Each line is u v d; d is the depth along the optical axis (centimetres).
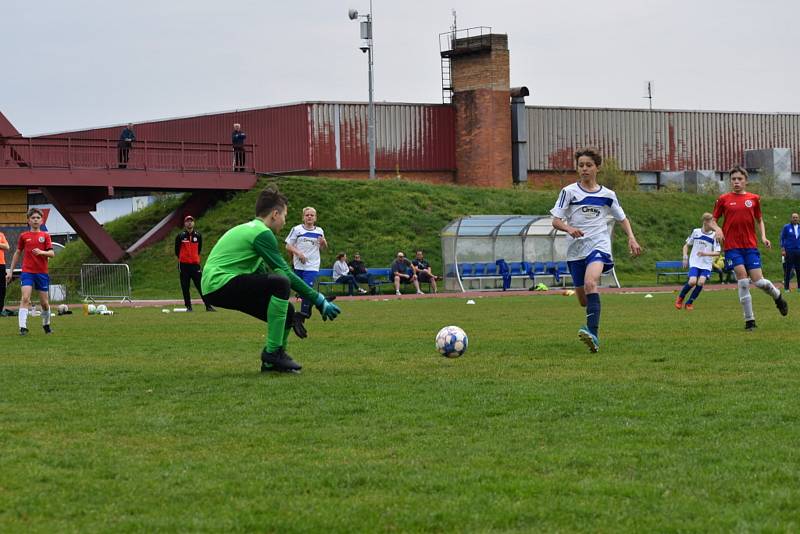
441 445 1022
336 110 8369
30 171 6153
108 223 7775
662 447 995
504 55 8956
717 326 2444
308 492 854
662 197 8438
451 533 739
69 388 1466
